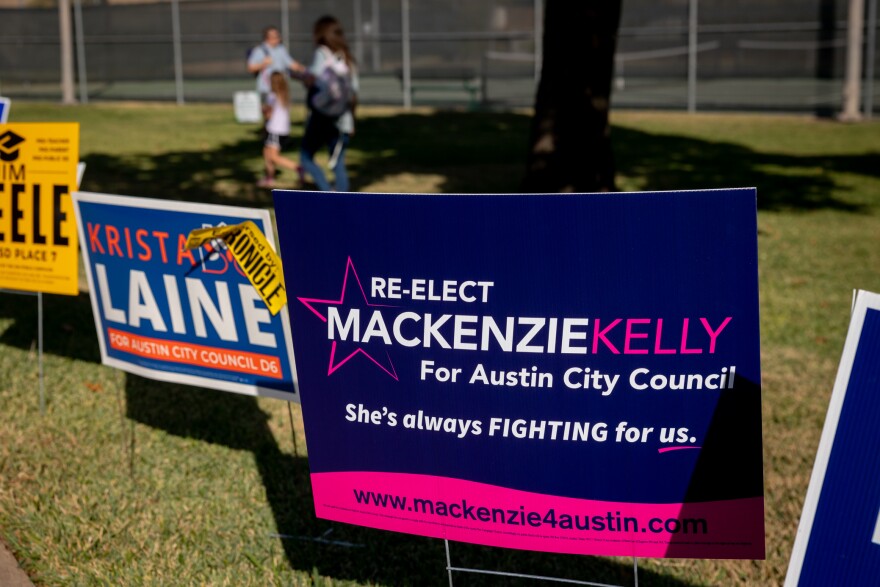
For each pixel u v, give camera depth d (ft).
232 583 12.90
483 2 84.02
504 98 84.58
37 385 19.76
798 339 23.20
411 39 85.40
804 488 15.55
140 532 14.15
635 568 10.75
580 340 10.20
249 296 13.80
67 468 16.03
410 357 10.81
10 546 13.70
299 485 15.65
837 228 36.35
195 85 94.02
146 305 14.80
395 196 10.43
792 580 8.97
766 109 77.77
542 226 10.03
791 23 76.23
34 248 17.56
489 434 10.72
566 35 36.06
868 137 63.52
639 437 10.28
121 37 94.63
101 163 50.06
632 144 59.57
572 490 10.59
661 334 10.00
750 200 9.56
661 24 79.36
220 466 16.24
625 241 9.86
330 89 36.47
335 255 10.84
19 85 98.68
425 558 13.65
